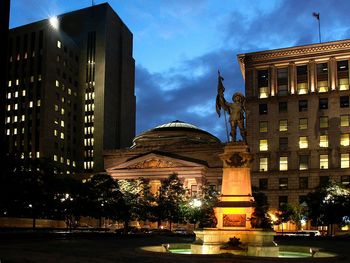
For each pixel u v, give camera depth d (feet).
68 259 82.12
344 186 290.15
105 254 94.63
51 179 242.78
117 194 284.20
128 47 615.16
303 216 285.84
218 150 440.04
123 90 584.40
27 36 523.70
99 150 524.11
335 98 336.70
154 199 316.60
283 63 352.69
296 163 337.52
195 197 313.53
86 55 556.92
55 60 516.73
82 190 264.72
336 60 341.82
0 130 103.09
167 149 458.09
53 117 504.02
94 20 562.25
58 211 267.18
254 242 94.89
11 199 222.89
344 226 290.97
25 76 513.45
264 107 351.05
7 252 99.30
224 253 86.63
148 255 85.66
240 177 102.58
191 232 283.79
